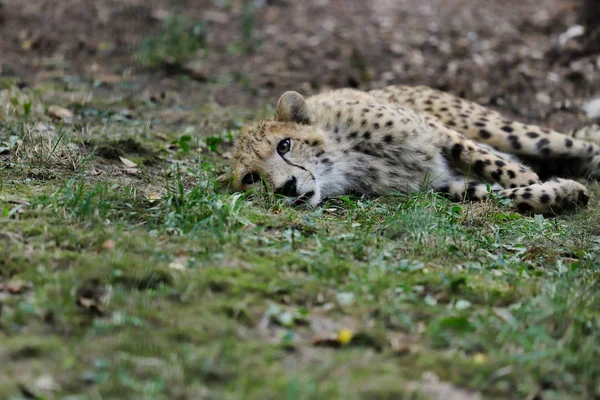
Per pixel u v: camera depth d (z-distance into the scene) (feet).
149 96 54.65
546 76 63.00
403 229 31.04
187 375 19.57
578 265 29.04
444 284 25.66
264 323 22.61
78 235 27.17
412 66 64.80
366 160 39.17
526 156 43.37
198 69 63.10
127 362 19.93
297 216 32.83
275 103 56.18
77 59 62.59
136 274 24.47
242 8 78.95
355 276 25.61
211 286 24.32
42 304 22.30
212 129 49.03
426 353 21.33
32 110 46.03
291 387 18.57
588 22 67.77
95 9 74.38
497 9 78.69
